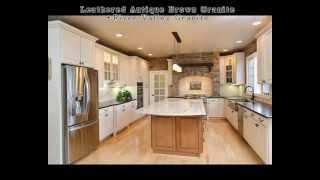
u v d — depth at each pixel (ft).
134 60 21.65
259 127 10.55
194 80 25.39
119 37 15.98
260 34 13.44
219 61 23.77
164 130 12.30
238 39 17.15
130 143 14.42
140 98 23.45
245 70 20.97
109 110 15.16
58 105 10.03
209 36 15.97
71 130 10.41
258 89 17.54
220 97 23.00
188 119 11.89
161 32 14.65
